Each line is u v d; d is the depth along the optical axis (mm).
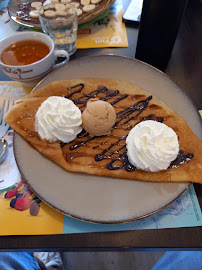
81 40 395
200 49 385
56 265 424
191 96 329
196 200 237
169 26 300
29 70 298
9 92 332
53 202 227
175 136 257
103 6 405
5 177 258
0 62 297
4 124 298
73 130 274
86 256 469
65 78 324
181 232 221
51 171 250
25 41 330
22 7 418
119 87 319
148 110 300
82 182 244
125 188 239
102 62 330
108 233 222
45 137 272
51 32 367
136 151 250
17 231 222
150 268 456
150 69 322
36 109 293
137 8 427
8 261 308
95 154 270
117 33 402
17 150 261
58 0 422
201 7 448
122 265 461
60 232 222
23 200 240
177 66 364
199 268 298
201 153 260
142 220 226
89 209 223
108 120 275
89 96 312
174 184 239
